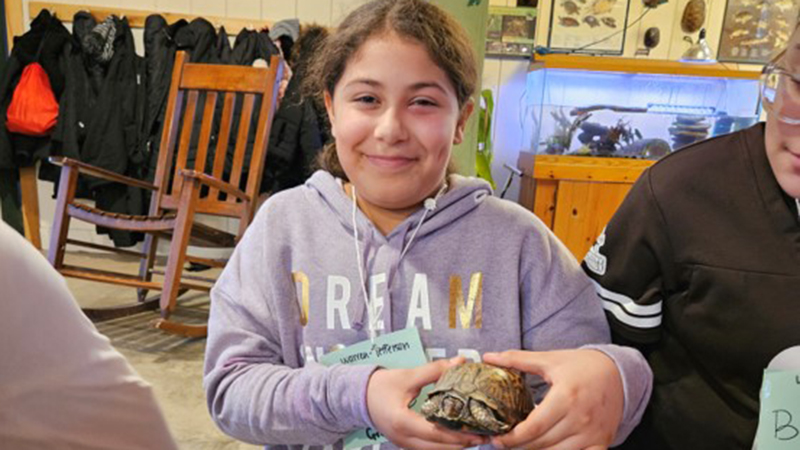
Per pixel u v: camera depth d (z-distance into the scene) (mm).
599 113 2670
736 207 609
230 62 2627
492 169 3029
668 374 687
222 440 1363
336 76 631
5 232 361
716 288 606
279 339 661
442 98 592
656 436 696
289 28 2656
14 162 2641
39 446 359
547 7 2818
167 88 2574
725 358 619
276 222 695
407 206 664
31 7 2674
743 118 2625
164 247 3012
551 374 551
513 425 514
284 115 2502
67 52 2553
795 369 560
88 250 3010
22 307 349
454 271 652
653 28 2818
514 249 660
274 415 573
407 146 591
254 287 667
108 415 399
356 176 632
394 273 649
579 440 526
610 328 692
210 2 2760
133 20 2699
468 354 630
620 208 711
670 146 2666
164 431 448
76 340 384
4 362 340
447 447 513
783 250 583
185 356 1808
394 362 608
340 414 546
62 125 2553
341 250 666
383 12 594
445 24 616
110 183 2584
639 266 667
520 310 671
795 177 549
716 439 646
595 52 2869
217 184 1825
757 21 2820
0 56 2723
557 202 2512
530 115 2865
